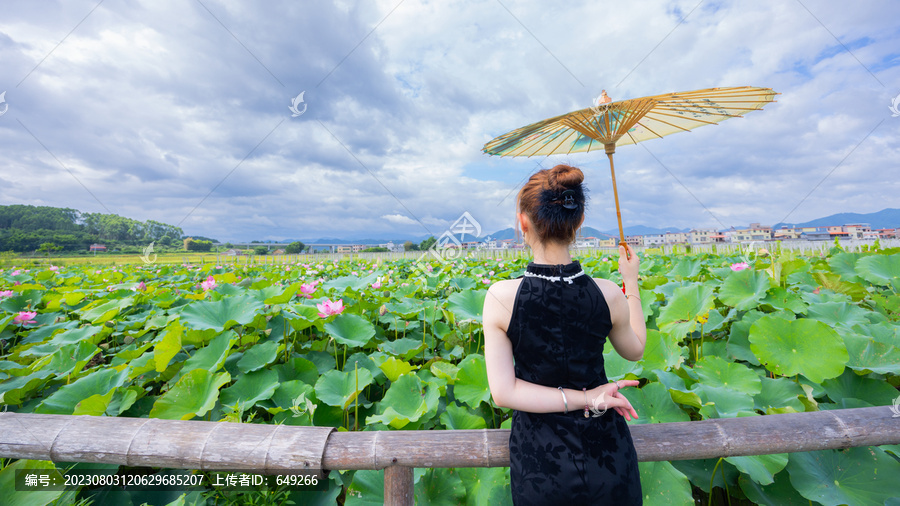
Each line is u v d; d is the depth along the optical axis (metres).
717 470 2.01
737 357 2.84
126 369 2.71
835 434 1.51
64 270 10.62
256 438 1.49
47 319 4.95
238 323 3.17
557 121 1.75
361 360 3.13
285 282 6.91
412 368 2.78
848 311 3.12
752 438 1.50
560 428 1.16
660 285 4.54
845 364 2.20
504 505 1.74
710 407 1.97
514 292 1.20
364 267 12.09
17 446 1.52
